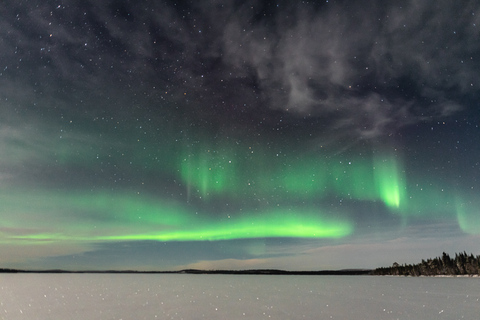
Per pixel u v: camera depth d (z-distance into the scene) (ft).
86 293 118.32
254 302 78.18
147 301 82.64
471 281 222.48
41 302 83.56
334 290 131.03
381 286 164.96
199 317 53.16
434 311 59.21
